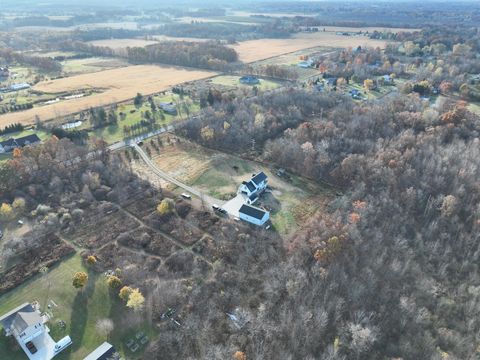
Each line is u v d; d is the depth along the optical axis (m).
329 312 75.19
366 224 97.94
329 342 70.50
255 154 140.62
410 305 77.31
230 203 110.94
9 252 88.75
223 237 96.25
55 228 99.31
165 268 86.31
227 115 167.62
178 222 101.88
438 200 106.38
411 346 70.56
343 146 135.00
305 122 154.25
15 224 101.50
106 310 75.62
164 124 170.12
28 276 83.50
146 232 97.88
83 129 162.00
